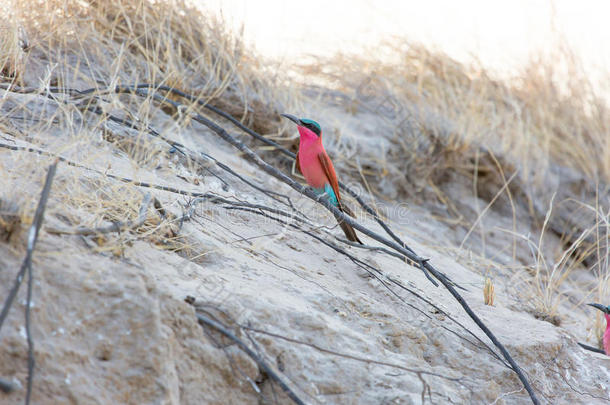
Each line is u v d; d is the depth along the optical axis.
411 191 17.91
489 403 8.47
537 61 23.72
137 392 5.84
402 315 9.66
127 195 8.51
